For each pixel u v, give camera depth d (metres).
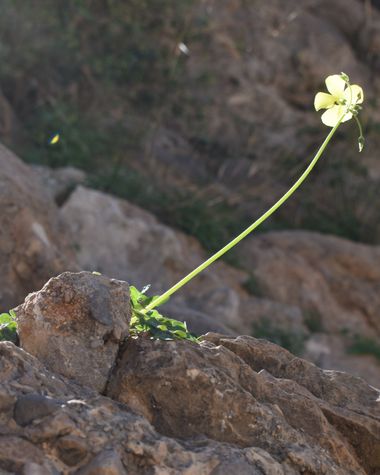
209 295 9.98
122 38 13.62
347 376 3.12
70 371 2.63
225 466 2.45
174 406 2.63
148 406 2.63
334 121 3.04
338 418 2.94
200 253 11.52
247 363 3.05
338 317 12.07
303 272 12.12
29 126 12.48
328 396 3.03
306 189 14.92
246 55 15.91
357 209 15.38
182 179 13.61
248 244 12.32
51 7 12.91
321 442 2.82
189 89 14.42
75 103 13.15
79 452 2.34
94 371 2.64
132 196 11.57
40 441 2.34
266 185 14.27
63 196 10.49
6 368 2.48
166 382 2.64
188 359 2.68
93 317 2.67
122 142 13.09
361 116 15.70
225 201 13.40
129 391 2.65
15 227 6.17
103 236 9.83
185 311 6.71
